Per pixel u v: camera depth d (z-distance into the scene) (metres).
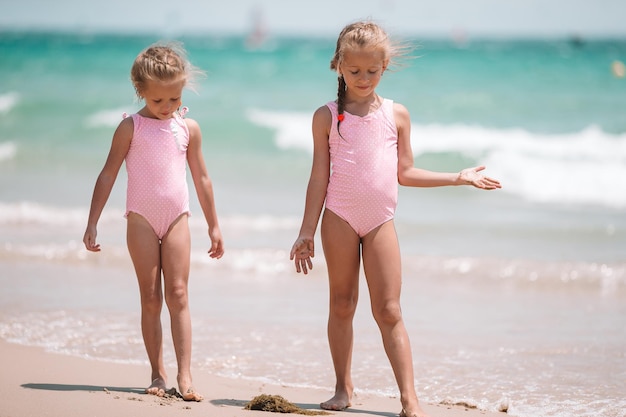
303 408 5.51
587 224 13.04
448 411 5.53
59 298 8.80
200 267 10.48
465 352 7.14
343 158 5.32
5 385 5.77
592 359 6.95
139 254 5.66
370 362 6.80
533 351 7.17
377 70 5.27
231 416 5.11
